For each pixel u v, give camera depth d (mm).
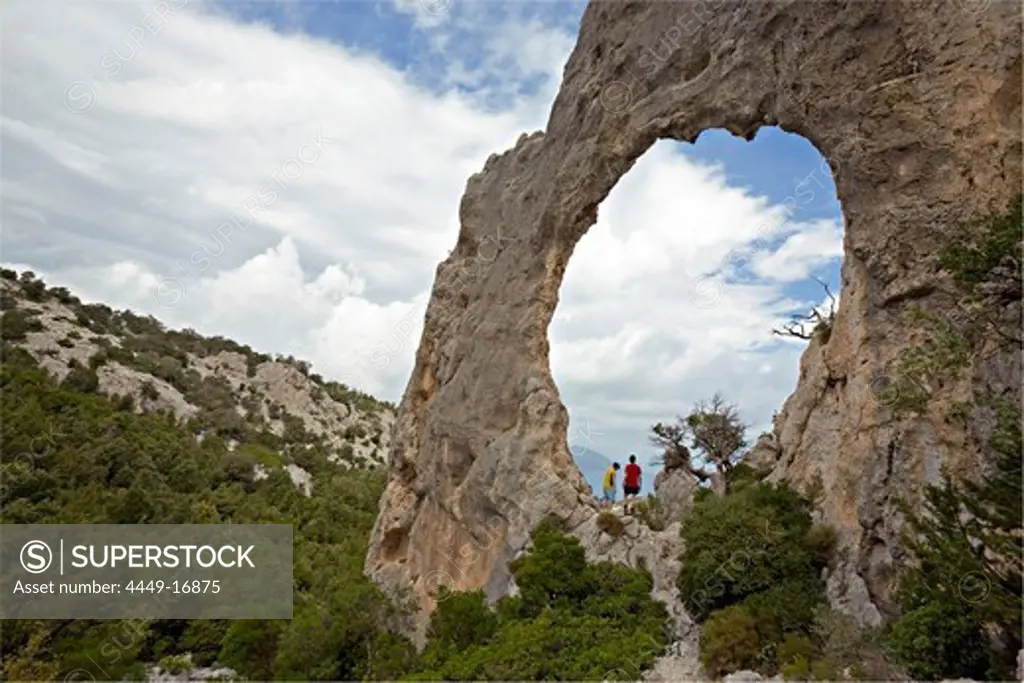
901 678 11461
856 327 18203
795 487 20578
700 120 22344
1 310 90562
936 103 15922
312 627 20984
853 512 17156
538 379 25500
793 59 18969
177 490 51375
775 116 19688
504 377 26656
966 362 13422
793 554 16859
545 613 18266
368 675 18984
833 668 12250
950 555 11320
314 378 133125
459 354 30172
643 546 20812
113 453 48094
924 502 12914
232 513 50719
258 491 60406
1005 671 10391
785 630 14570
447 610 19641
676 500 26453
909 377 14445
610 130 25312
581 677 15164
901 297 15789
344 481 71312
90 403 60781
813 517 18875
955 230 14773
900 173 16219
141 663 26609
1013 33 15055
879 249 16266
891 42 17000
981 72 15422
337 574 35188
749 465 27562
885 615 14234
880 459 15484
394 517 32531
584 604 18797
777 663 13664
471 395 27938
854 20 17578
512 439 24703
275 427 98062
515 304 27359
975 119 15328
